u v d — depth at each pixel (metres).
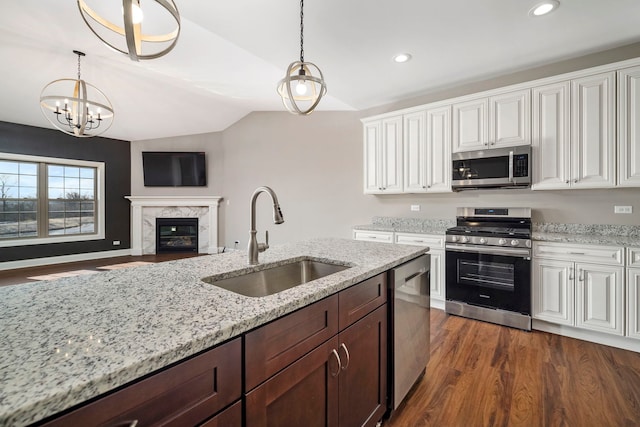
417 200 3.91
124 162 6.37
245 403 0.80
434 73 3.20
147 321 0.78
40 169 5.42
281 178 5.34
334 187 4.77
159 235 6.48
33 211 5.38
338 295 1.17
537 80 2.77
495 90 3.00
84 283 1.14
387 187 3.79
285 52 2.75
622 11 2.18
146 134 6.14
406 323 1.71
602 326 2.38
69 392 0.50
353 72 3.17
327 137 4.82
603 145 2.52
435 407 1.72
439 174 3.39
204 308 0.88
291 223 5.21
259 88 4.23
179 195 6.46
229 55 3.20
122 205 6.33
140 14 1.14
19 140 5.14
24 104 4.51
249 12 2.17
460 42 2.60
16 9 2.60
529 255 2.65
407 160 3.62
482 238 2.88
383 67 3.05
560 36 2.51
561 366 2.12
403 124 3.64
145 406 0.60
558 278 2.56
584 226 2.86
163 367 0.63
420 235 3.32
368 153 3.96
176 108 5.20
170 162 6.34
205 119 5.75
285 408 0.93
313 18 2.24
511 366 2.13
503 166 2.95
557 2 2.08
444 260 3.17
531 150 2.82
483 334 2.64
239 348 0.79
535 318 2.68
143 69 3.71
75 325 0.76
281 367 0.91
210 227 6.33
